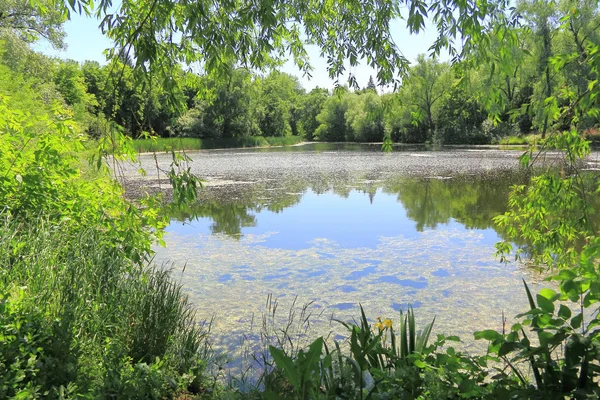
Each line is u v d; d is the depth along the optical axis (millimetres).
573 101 3041
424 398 1761
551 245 3826
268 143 53406
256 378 3084
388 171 19641
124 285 3527
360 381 1762
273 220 9531
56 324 2469
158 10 2916
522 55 3105
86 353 2688
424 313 4531
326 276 5734
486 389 1739
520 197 3873
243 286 5344
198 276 5719
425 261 6391
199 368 3051
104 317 3146
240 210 10680
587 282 1547
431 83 41594
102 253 3580
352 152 35844
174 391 2709
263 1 2672
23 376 1985
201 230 8602
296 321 4309
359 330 2197
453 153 31328
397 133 50750
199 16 2854
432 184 15008
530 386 1626
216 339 3848
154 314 3193
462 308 4652
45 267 3037
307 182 16047
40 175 3979
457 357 1888
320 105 72000
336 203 11594
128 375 2459
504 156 27312
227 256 6727
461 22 2914
